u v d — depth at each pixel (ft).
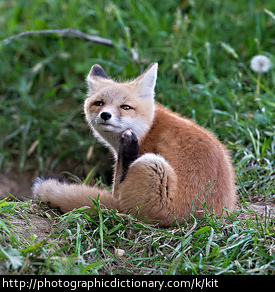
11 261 20.53
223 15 52.75
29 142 47.55
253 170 34.35
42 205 28.55
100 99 29.81
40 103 49.60
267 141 36.09
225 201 27.14
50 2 55.88
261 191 32.60
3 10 58.34
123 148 27.81
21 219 26.35
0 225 23.29
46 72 52.39
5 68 51.57
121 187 27.12
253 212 28.04
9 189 43.68
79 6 55.31
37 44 53.01
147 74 29.84
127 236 25.44
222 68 47.16
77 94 48.67
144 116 29.50
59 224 26.23
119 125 28.37
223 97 42.55
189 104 42.06
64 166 45.75
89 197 26.32
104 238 24.76
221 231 25.29
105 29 50.52
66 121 47.39
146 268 22.40
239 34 51.19
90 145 45.21
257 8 52.70
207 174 26.45
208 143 27.45
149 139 29.40
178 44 45.96
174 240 24.70
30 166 46.47
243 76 45.73
